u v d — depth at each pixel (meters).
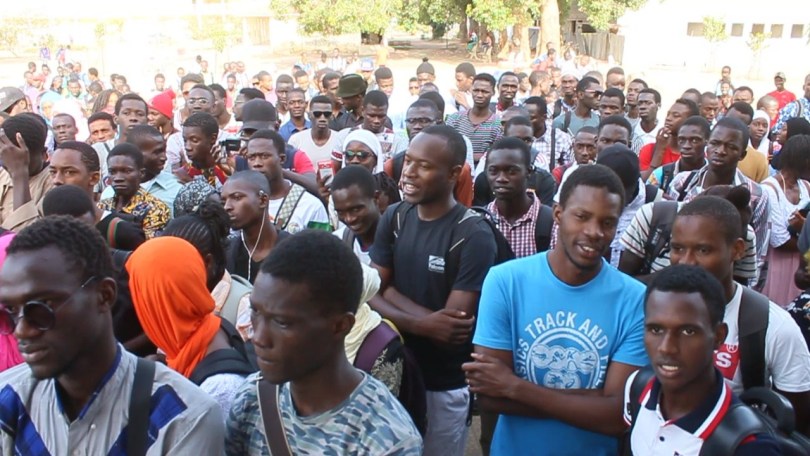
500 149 4.31
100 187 6.06
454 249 3.14
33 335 1.69
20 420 1.88
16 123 4.48
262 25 40.94
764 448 2.01
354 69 25.06
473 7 32.66
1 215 4.81
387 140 7.04
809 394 2.62
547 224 4.34
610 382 2.50
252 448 1.93
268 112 6.69
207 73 22.78
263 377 1.84
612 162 4.53
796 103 9.86
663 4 35.97
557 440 2.56
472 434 4.82
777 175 4.95
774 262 4.78
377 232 3.44
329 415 1.85
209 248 3.02
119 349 1.87
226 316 3.07
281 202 4.86
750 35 34.25
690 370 2.10
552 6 31.45
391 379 2.64
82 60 32.75
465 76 11.92
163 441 1.79
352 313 1.88
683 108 6.45
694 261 2.66
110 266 1.84
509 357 2.64
